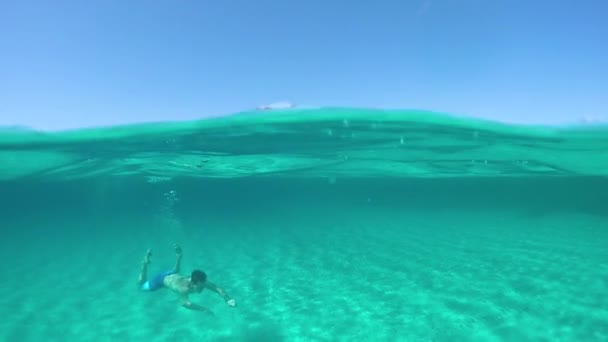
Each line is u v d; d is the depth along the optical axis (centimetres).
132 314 1027
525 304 983
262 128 1502
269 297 1128
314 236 2362
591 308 940
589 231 2341
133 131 1510
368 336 835
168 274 802
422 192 6153
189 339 856
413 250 1788
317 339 831
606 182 3522
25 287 1323
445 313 943
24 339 873
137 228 3725
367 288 1178
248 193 6531
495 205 6700
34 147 1711
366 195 7631
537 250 1694
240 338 852
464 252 1695
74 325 955
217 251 1934
